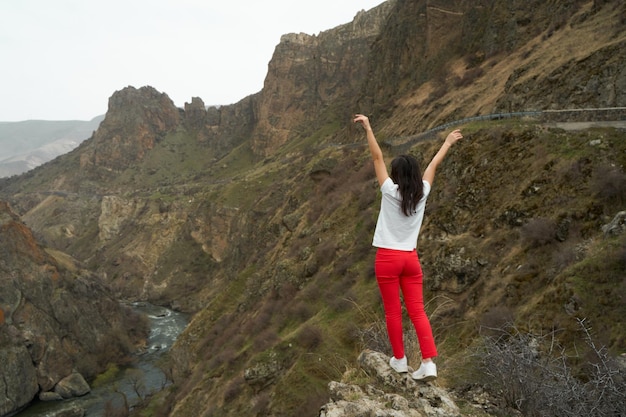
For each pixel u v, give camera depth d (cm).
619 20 3098
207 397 3681
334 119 14950
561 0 4881
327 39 18125
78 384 6506
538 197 2078
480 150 2717
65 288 8044
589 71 2783
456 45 7062
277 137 17650
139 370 7038
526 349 712
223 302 6016
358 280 3219
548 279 1650
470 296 1988
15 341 6588
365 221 3869
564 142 2220
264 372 2844
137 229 14788
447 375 816
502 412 664
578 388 643
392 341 555
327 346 2600
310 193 6606
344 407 531
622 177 1722
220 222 12519
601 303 1255
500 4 5922
